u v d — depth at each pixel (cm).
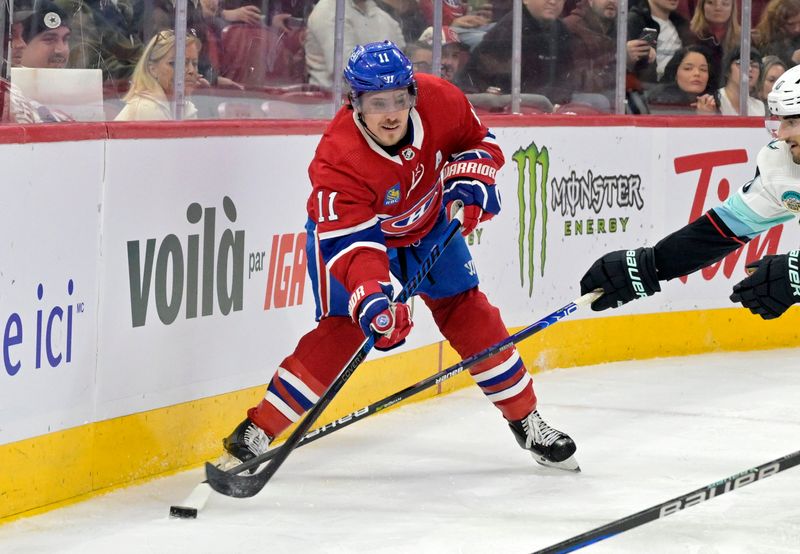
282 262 724
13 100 593
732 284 1052
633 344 1007
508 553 514
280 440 721
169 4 684
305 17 783
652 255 584
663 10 1016
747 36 1059
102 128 589
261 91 760
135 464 630
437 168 611
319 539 536
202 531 548
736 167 1065
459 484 638
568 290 966
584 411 820
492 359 653
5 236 539
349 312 600
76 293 583
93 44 639
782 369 972
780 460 484
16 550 516
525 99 948
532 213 926
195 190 653
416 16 866
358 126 577
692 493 478
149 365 633
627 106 1013
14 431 554
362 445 720
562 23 959
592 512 584
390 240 633
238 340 694
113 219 602
